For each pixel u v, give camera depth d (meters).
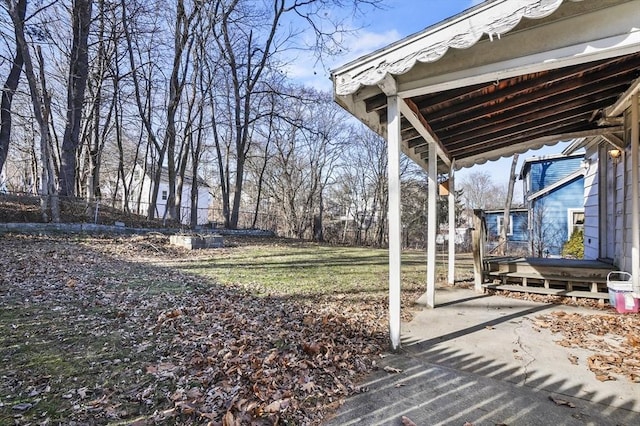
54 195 9.67
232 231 14.62
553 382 2.40
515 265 5.47
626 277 4.69
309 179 22.33
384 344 3.15
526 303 4.66
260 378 2.34
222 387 2.20
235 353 2.74
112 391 2.11
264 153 20.34
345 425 1.90
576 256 10.26
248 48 16.28
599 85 3.67
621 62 3.19
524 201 16.47
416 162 5.39
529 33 2.35
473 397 2.21
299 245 12.90
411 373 2.56
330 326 3.51
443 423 1.92
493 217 17.69
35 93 9.48
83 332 3.00
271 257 8.92
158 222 13.72
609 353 2.90
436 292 5.37
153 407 1.97
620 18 2.07
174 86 14.38
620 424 1.92
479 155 5.95
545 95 3.53
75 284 4.57
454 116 4.05
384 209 22.47
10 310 3.44
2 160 10.59
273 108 16.80
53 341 2.78
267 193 22.94
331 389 2.29
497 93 3.39
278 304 4.29
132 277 5.34
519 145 5.60
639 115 4.08
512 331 3.49
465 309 4.36
